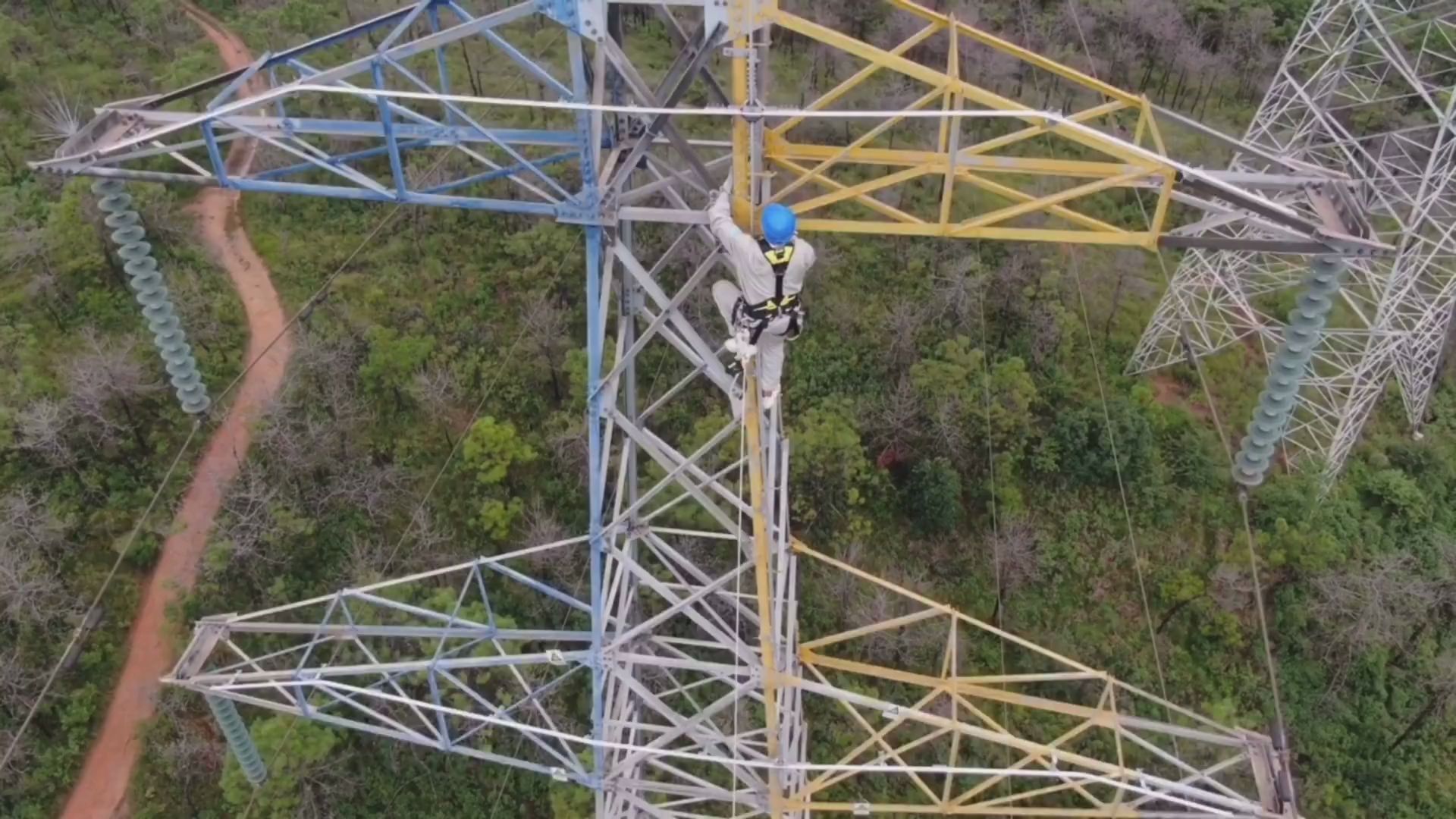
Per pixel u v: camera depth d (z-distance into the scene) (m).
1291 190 17.75
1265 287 35.38
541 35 42.78
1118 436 32.25
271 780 25.12
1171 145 41.19
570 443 31.33
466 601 29.83
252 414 31.61
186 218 35.69
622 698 22.42
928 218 38.16
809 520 30.84
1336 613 30.53
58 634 27.53
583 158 16.17
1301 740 29.91
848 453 30.61
